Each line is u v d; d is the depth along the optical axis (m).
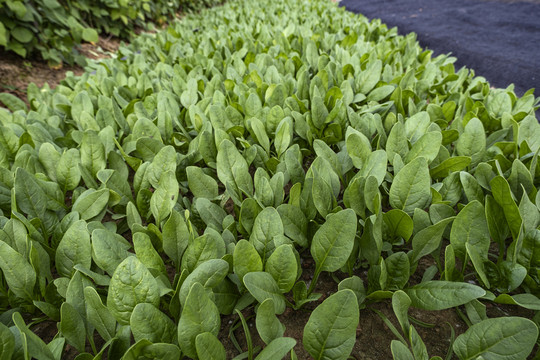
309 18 4.54
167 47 3.44
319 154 1.39
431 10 8.51
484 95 2.18
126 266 0.83
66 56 4.50
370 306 1.14
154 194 1.21
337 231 1.00
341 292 0.77
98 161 1.45
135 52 3.59
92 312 0.89
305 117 1.76
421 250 1.09
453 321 1.10
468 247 0.98
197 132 1.74
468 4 8.67
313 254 1.06
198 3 9.79
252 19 4.57
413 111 1.78
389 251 1.20
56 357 0.81
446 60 2.79
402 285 1.05
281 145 1.52
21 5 3.63
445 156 1.45
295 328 1.09
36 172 1.43
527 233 1.02
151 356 0.81
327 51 3.24
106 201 1.25
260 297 0.88
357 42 3.04
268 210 1.02
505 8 7.76
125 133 1.79
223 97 1.92
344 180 1.52
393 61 2.76
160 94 1.93
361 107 2.03
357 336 1.06
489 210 1.09
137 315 0.80
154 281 0.86
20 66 4.12
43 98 2.26
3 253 0.95
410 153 1.37
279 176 1.23
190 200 1.60
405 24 7.21
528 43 5.04
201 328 0.80
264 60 2.50
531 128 1.44
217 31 3.84
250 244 0.93
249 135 1.79
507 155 1.52
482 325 0.83
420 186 1.14
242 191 1.26
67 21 4.47
